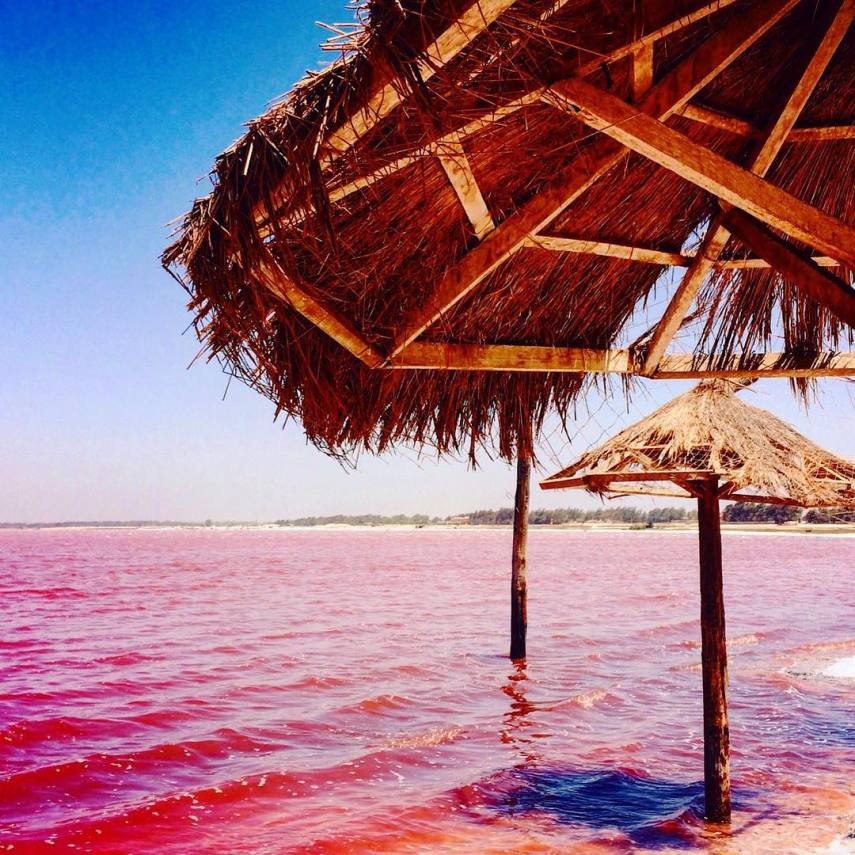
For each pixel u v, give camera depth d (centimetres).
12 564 4938
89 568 4525
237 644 1617
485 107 187
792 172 267
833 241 196
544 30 173
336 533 17662
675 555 5725
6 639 1723
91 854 584
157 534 17900
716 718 557
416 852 573
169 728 952
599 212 264
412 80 157
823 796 637
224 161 198
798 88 210
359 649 1533
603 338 321
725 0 178
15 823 646
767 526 11238
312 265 223
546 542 8844
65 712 1024
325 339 246
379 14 158
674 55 207
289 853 577
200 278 211
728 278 314
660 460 446
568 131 219
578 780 725
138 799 703
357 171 194
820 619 1961
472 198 212
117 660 1437
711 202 271
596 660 1390
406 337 237
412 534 15562
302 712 1024
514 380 316
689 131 247
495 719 972
